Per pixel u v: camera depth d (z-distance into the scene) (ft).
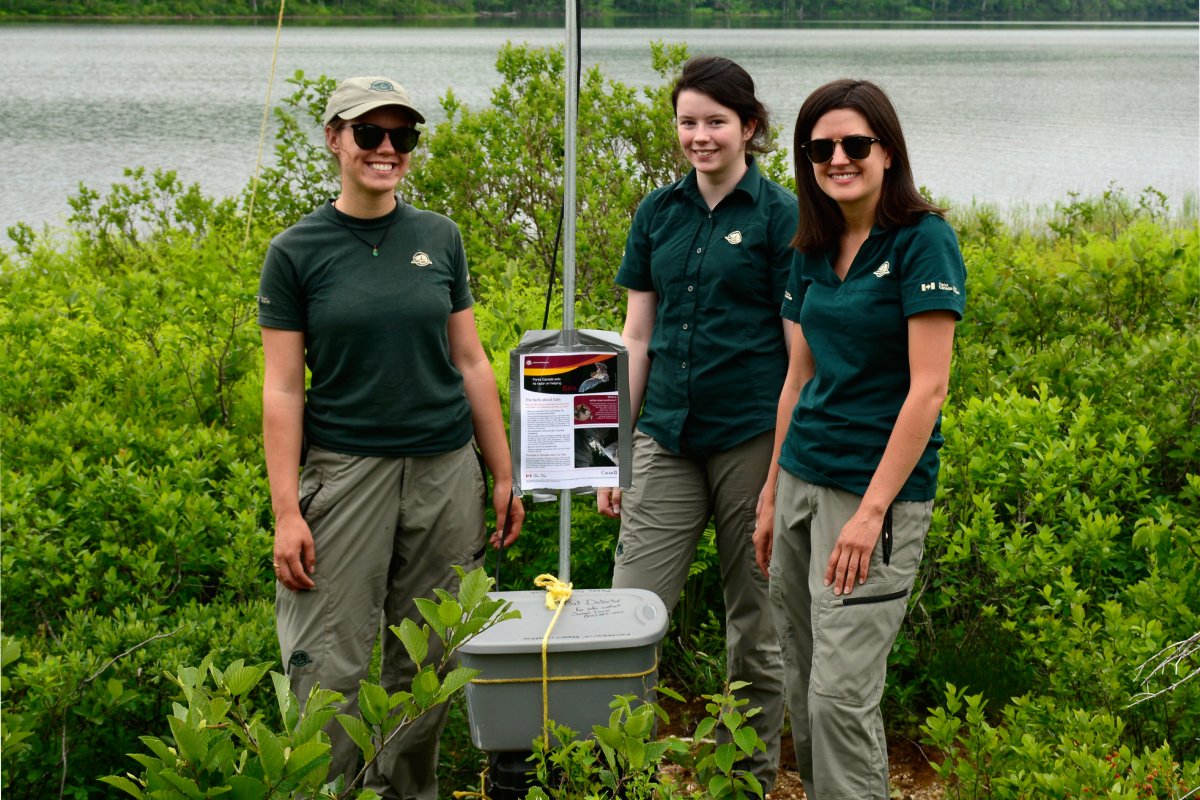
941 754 13.19
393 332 10.32
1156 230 25.09
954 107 126.82
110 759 11.54
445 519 10.81
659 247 11.91
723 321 11.56
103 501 13.92
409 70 163.32
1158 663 11.31
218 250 25.95
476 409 11.32
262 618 12.49
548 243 24.13
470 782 12.46
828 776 9.92
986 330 19.22
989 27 549.95
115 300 20.66
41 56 201.87
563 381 10.55
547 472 10.57
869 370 9.87
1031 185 68.64
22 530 12.89
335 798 7.23
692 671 14.78
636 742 7.93
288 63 186.29
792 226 11.35
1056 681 11.81
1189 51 291.79
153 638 11.48
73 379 18.88
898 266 9.62
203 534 13.71
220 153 76.28
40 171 68.08
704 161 11.41
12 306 22.22
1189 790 9.36
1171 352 17.58
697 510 12.11
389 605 11.18
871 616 9.79
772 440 11.66
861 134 9.57
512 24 439.22
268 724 11.74
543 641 9.29
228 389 18.29
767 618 12.02
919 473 9.84
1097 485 14.51
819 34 391.65
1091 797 9.34
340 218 10.41
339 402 10.50
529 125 26.37
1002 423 14.62
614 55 184.85
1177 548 13.50
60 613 13.19
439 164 25.82
